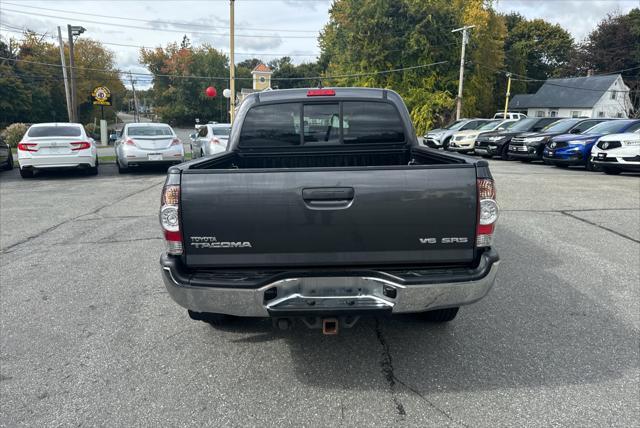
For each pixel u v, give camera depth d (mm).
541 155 16094
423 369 3227
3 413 2785
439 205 2781
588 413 2723
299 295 2836
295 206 2744
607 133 13812
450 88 43938
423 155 4160
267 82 49969
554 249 5977
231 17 21391
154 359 3404
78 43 63156
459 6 46719
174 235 2789
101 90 29469
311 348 3553
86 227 7367
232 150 4422
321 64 72812
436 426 2621
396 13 42062
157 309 4289
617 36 58688
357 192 2740
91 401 2898
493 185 2822
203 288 2768
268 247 2795
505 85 63312
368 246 2803
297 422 2674
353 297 2838
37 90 53781
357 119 4418
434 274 2820
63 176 13891
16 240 6633
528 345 3543
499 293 4559
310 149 4453
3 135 28766
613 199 9297
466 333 3756
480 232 2830
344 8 45375
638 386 2994
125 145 13594
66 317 4117
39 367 3299
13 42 56719
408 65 43188
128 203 9383
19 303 4418
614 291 4598
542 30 70312
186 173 2762
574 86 57375
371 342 3633
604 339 3629
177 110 75938
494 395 2910
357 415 2730
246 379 3131
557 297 4453
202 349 3553
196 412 2779
